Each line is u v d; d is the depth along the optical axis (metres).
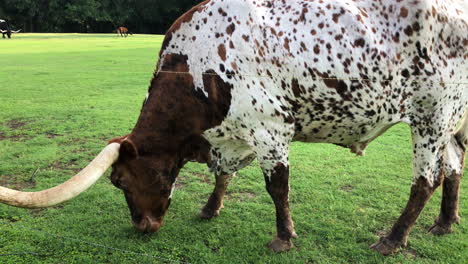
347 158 5.45
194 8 3.18
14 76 12.34
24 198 2.50
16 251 3.32
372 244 3.42
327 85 3.00
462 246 3.38
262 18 3.03
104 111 7.89
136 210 3.31
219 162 3.46
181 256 3.32
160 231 3.68
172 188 3.38
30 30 55.81
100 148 5.84
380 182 4.64
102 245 3.44
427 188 3.29
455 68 3.13
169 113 3.14
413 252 3.34
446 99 3.13
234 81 2.99
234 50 2.99
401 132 6.67
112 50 22.22
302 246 3.43
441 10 3.03
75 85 10.82
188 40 3.12
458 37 3.11
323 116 3.15
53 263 3.19
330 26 2.97
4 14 53.44
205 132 3.23
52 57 18.09
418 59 3.02
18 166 5.15
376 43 2.97
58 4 54.16
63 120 7.29
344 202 4.18
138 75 12.59
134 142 3.15
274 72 3.00
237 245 3.46
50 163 5.29
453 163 3.50
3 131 6.66
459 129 3.55
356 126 3.23
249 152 3.46
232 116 3.08
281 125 3.09
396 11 3.00
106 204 4.20
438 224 3.60
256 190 4.50
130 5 55.03
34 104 8.52
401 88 3.08
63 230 3.68
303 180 4.73
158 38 37.31
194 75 3.09
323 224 3.77
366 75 2.99
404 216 3.35
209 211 3.91
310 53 2.97
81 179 2.71
